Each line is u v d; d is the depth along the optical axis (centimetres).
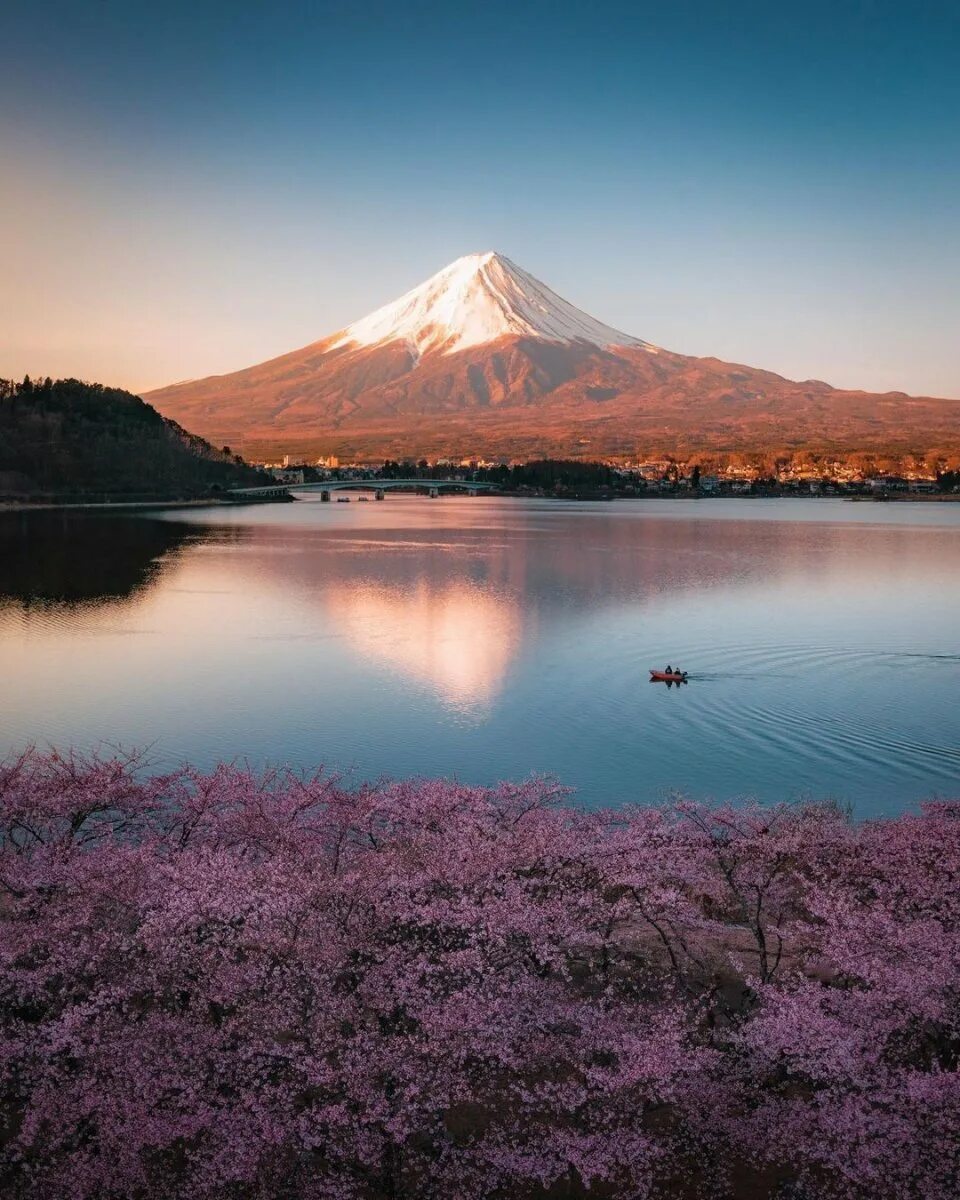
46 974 1955
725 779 4416
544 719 5447
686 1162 1769
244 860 2417
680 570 12888
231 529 19800
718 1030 1980
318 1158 1745
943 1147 1606
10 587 10950
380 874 2209
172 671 6750
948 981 1836
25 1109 1777
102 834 2728
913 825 2698
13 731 5228
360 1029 1870
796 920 2386
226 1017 1942
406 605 9850
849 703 5750
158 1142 1683
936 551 15612
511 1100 1869
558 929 2081
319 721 5441
